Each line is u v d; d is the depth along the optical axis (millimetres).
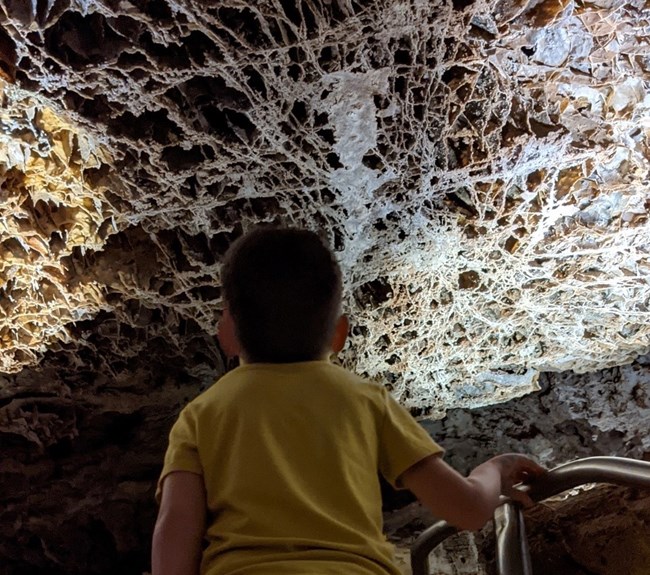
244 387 968
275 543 851
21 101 1484
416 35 1442
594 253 2068
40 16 1307
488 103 1646
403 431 997
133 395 2488
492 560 2107
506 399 2824
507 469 1113
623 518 1604
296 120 1587
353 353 2424
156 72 1435
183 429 975
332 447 928
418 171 1780
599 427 2967
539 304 2289
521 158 1764
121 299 2059
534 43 1508
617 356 2656
